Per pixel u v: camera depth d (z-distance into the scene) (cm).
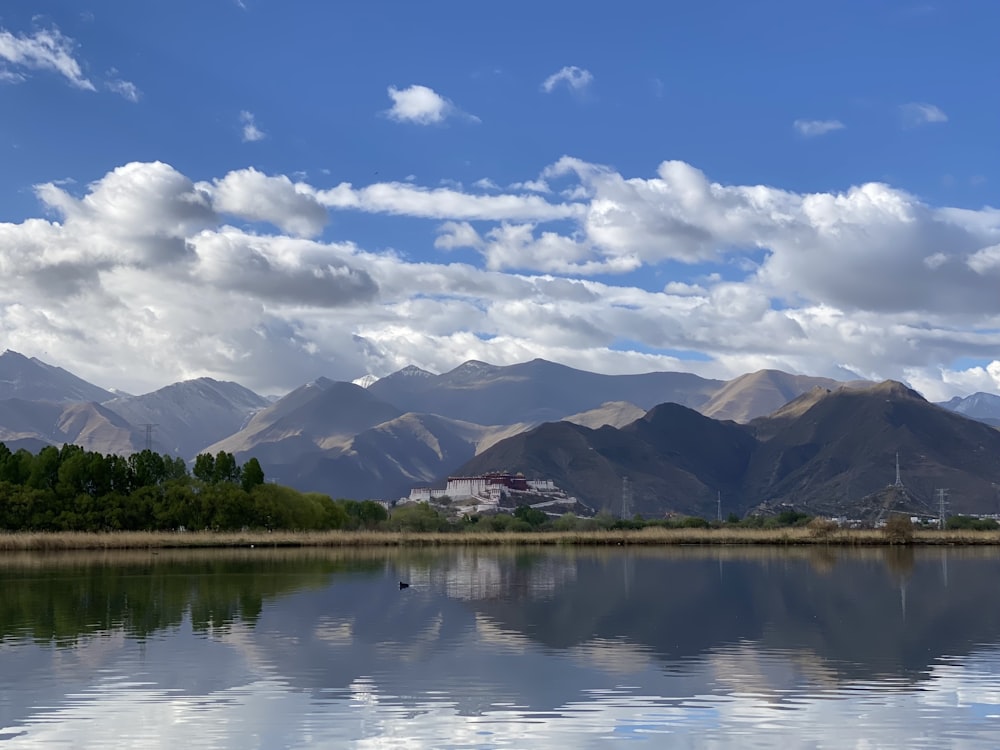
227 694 3659
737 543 15012
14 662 4272
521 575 8825
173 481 15825
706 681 3903
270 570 9438
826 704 3534
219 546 13850
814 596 6994
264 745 3020
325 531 16450
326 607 6234
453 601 6612
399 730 3184
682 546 14562
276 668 4141
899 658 4409
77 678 3931
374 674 4022
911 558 11362
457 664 4253
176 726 3222
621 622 5591
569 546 14550
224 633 5103
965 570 9400
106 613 5919
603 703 3534
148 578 8425
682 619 5728
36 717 3328
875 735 3141
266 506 15750
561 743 3055
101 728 3194
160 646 4694
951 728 3216
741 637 5019
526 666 4197
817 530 15588
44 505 14438
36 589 7431
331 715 3359
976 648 4675
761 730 3197
